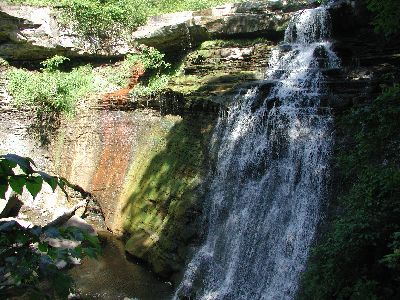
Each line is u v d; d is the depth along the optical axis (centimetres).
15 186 183
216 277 756
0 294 189
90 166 1275
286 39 1062
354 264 489
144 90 1227
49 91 1409
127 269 902
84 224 1067
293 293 629
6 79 1483
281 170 762
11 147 1378
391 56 814
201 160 927
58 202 1241
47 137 1414
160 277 850
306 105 795
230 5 1205
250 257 730
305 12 1012
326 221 648
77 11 1503
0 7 1391
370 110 553
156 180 1017
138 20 1522
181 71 1246
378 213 492
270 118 811
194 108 999
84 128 1350
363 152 559
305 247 661
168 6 1537
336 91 789
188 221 859
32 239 189
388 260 433
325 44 934
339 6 931
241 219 780
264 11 1149
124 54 1558
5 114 1422
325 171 686
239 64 1076
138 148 1166
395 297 450
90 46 1550
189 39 1245
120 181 1165
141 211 1014
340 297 480
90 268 904
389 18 701
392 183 498
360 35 909
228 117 895
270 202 754
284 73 930
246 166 823
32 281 197
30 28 1470
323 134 721
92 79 1506
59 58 1518
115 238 1073
